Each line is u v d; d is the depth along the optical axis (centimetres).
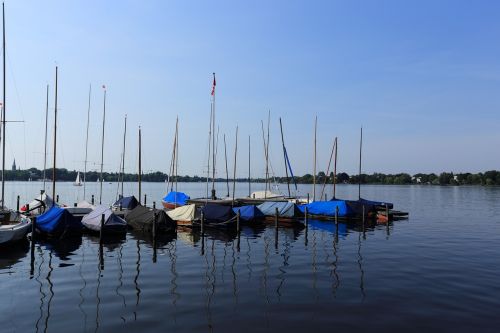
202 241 3039
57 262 2253
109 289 1692
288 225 4056
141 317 1353
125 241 3022
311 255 2469
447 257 2392
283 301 1534
